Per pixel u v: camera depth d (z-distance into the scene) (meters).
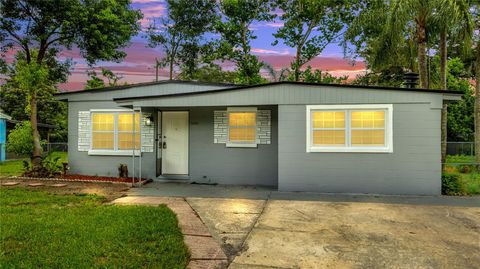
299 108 8.97
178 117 11.10
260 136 10.33
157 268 4.00
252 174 10.35
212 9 29.08
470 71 22.67
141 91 11.48
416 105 8.43
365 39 20.78
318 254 4.52
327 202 7.68
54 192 8.65
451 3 11.76
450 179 8.81
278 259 4.36
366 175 8.69
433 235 5.29
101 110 11.34
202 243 4.93
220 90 9.16
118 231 5.27
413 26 14.87
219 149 10.57
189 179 10.71
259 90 9.09
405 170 8.49
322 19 24.98
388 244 4.88
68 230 5.29
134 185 9.81
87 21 12.10
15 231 5.21
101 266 4.02
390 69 23.88
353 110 8.77
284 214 6.61
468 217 6.35
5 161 19.08
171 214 6.41
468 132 24.66
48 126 27.69
